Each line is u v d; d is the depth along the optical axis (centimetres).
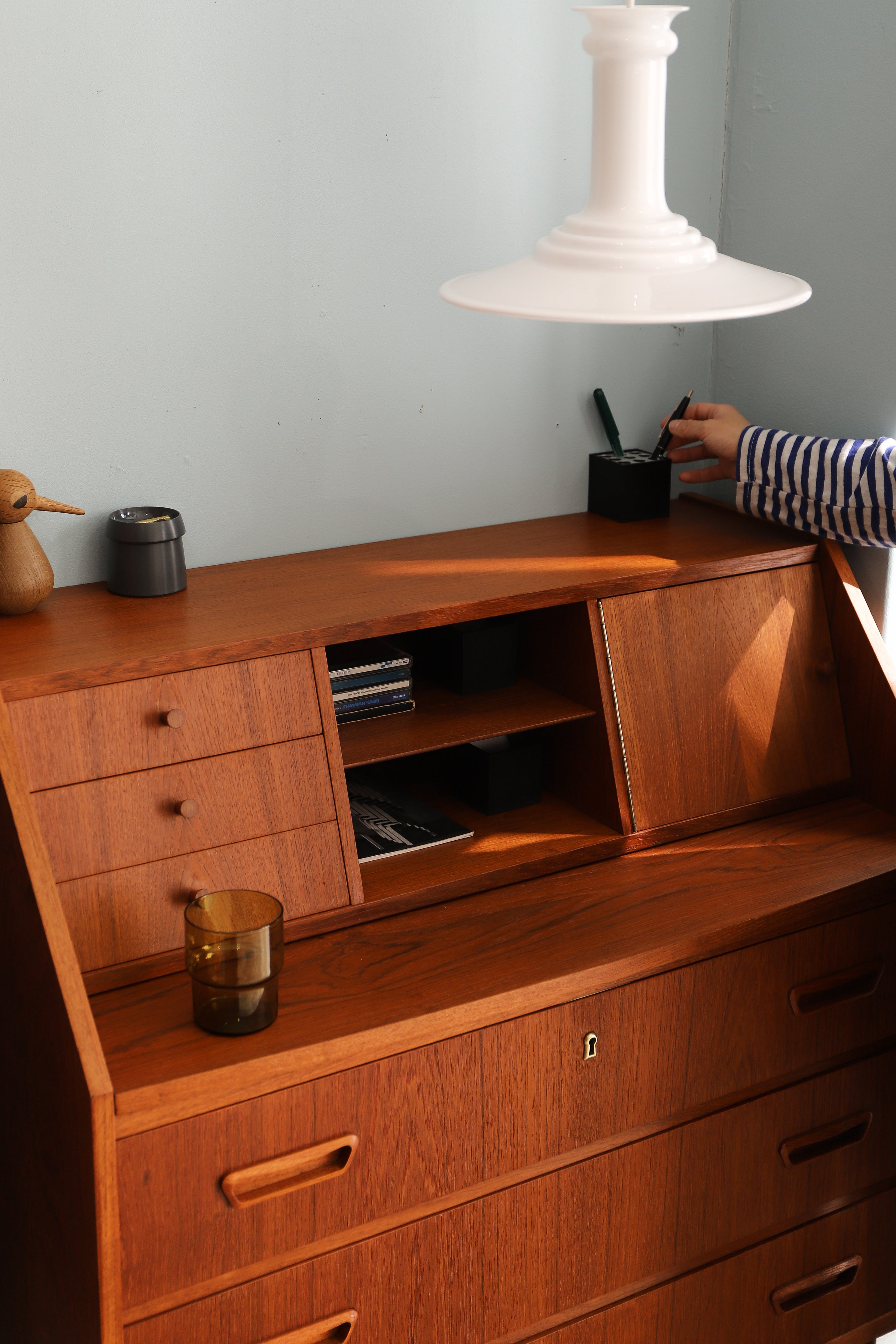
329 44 153
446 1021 124
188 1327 118
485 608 146
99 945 124
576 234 97
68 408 150
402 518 177
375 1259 128
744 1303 158
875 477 158
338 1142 121
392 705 153
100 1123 106
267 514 167
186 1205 115
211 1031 119
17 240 141
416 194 165
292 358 162
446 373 174
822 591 170
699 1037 143
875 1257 170
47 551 153
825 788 169
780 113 179
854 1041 157
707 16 180
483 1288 137
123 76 142
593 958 133
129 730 126
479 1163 132
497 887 147
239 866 131
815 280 178
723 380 197
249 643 131
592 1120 138
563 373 184
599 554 165
